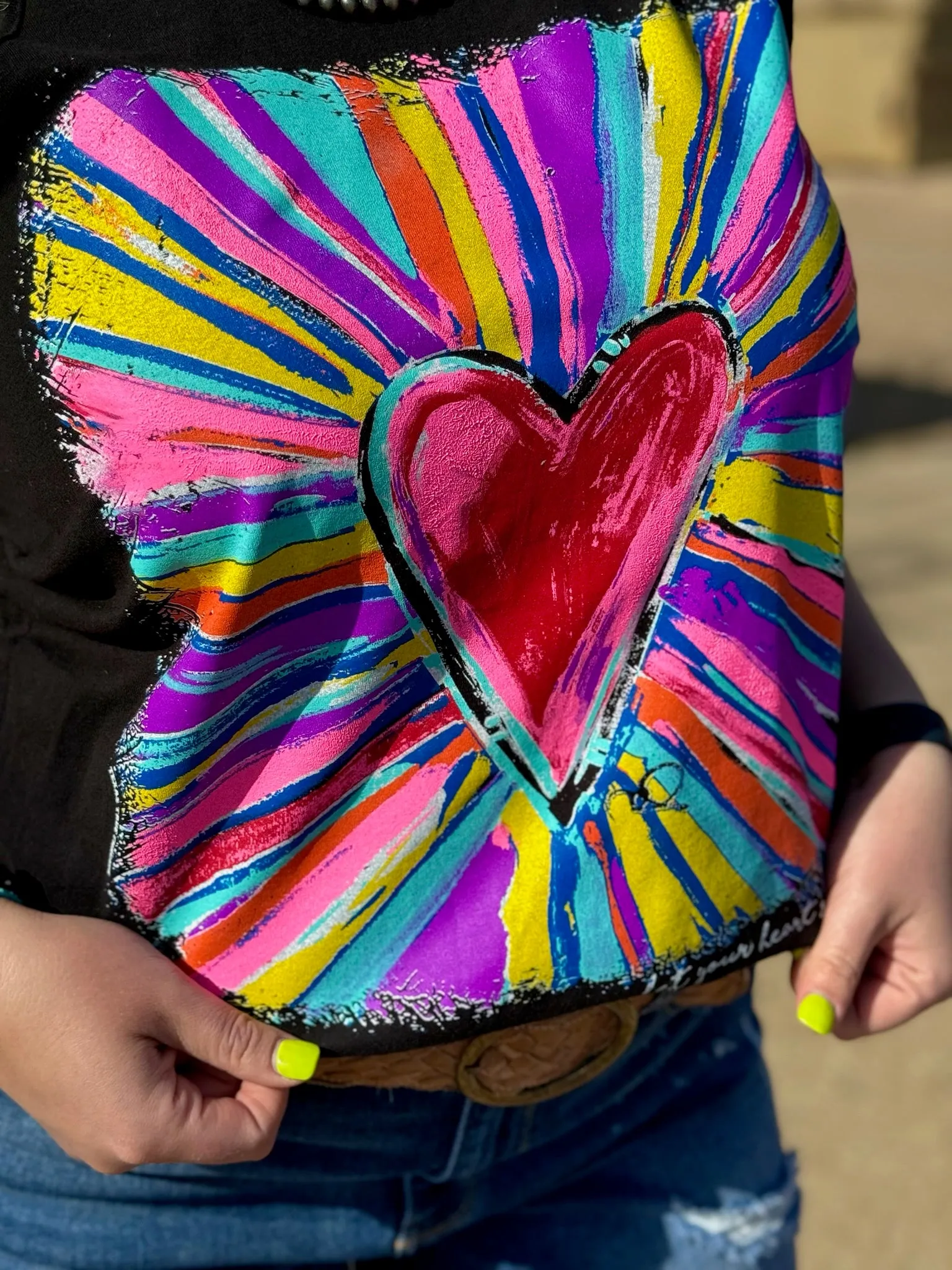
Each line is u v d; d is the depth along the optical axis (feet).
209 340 2.67
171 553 2.70
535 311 2.91
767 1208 3.92
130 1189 3.21
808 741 3.46
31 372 2.64
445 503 2.91
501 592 3.04
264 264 2.70
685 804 3.27
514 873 3.14
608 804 3.20
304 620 2.84
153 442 2.67
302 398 2.74
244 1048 2.95
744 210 3.10
